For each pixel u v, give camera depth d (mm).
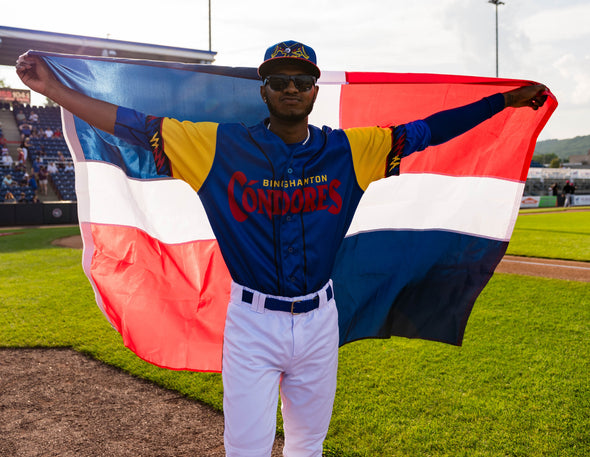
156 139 1632
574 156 104250
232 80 2525
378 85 2570
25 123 26656
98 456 2551
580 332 4391
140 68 2346
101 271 2408
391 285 2596
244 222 1642
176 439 2738
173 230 2457
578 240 11141
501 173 2502
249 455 1611
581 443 2592
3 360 3928
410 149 1816
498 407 3002
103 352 4066
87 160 2326
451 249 2568
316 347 1689
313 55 1601
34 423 2912
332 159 1668
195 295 2477
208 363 2498
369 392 3244
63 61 2078
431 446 2586
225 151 1621
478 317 4879
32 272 7395
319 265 1688
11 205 16891
